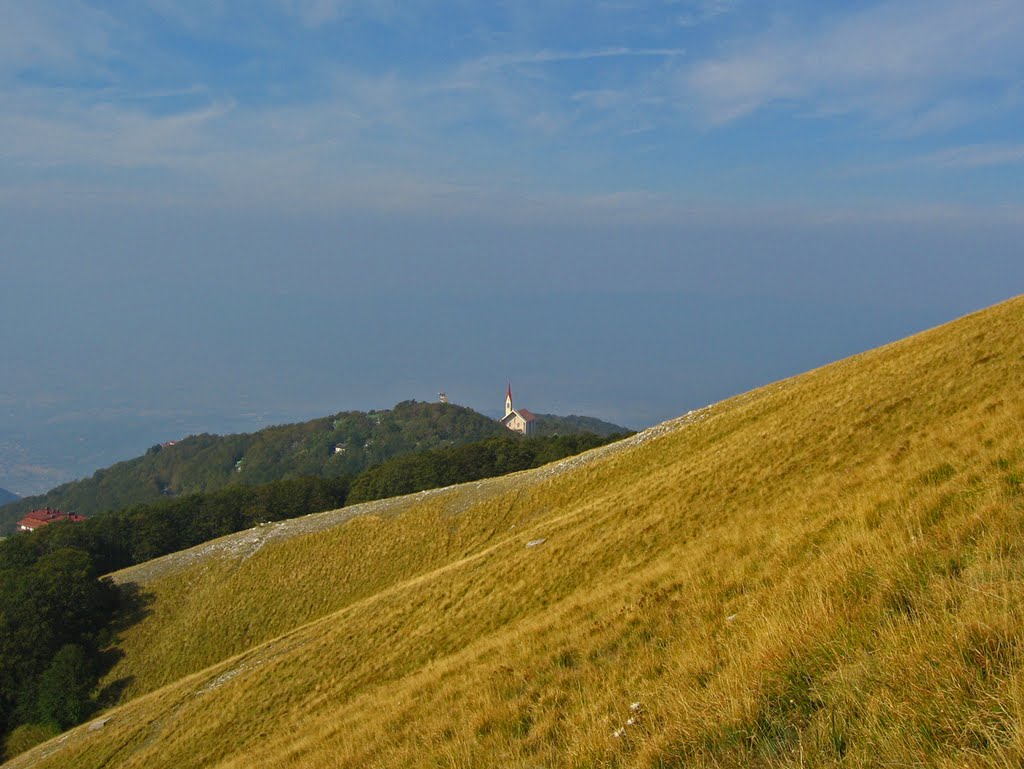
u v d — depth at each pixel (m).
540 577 26.91
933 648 5.75
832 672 6.54
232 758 22.59
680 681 8.62
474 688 13.47
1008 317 29.19
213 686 36.28
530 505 57.59
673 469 36.16
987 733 4.51
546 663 12.87
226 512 101.69
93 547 86.56
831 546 11.17
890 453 17.58
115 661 58.16
